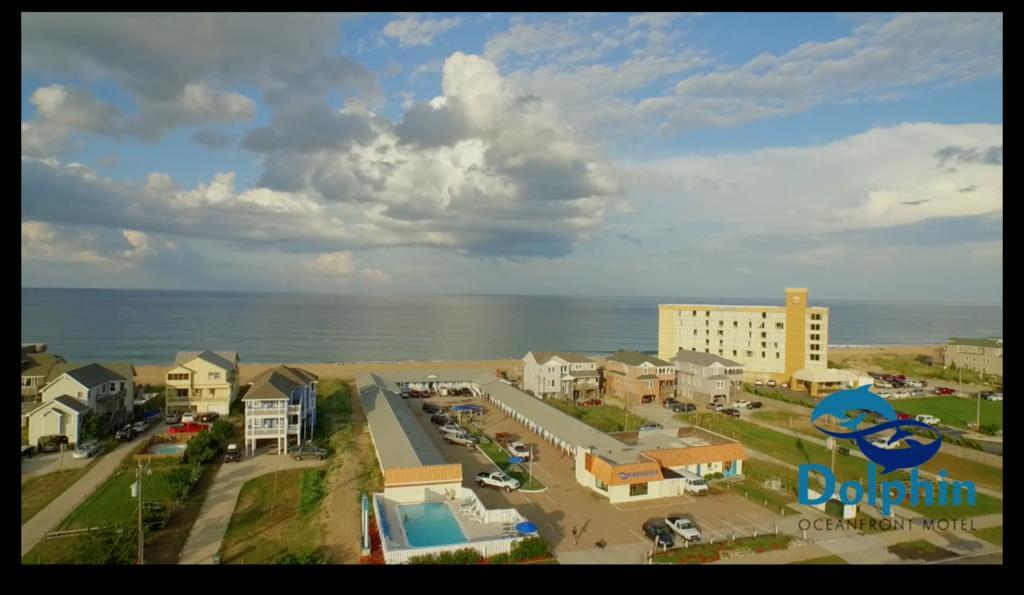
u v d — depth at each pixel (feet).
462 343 631.97
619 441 179.63
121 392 222.89
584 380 293.43
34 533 123.85
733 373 287.48
